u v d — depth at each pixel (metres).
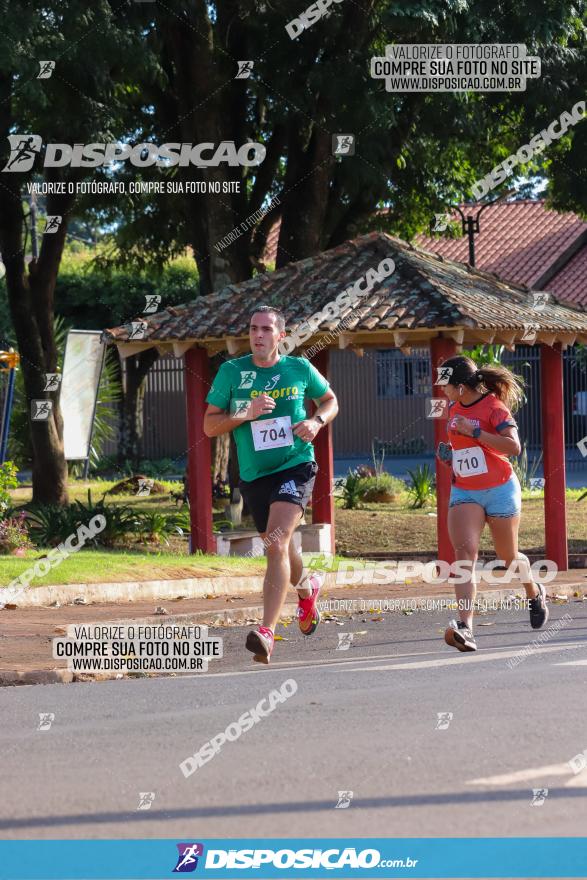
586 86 22.34
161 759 6.40
